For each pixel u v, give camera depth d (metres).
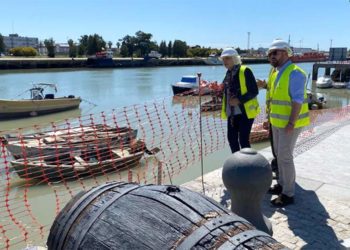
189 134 15.63
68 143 12.38
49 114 26.91
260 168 3.63
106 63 89.25
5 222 8.66
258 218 3.77
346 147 7.90
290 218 4.64
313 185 5.70
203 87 26.48
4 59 77.62
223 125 18.70
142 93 39.28
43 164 11.23
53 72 71.88
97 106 30.27
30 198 10.40
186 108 25.67
